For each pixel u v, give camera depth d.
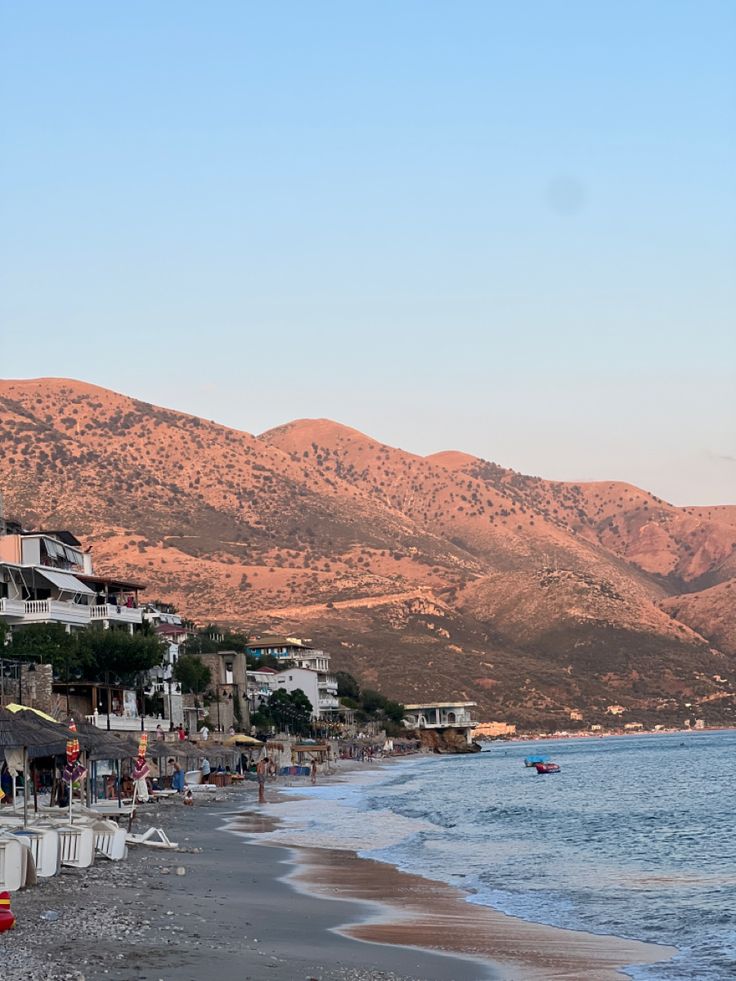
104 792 75.31
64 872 37.81
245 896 36.41
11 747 39.81
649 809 81.56
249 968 24.89
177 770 96.00
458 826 68.69
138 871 40.03
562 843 58.19
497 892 39.97
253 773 133.75
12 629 96.12
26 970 22.92
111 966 23.91
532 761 171.88
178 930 28.70
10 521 129.62
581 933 32.16
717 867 47.50
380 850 53.84
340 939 30.06
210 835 60.09
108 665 96.81
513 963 28.00
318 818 74.12
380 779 144.12
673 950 29.86
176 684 127.38
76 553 120.44
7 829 36.69
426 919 33.88
